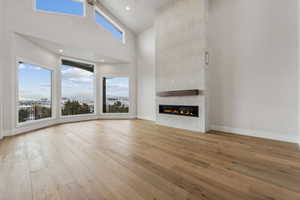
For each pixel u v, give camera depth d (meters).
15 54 3.29
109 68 6.11
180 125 4.02
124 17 5.45
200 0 3.55
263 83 2.96
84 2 4.49
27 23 3.41
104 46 5.04
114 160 1.94
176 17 4.09
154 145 2.57
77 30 4.30
